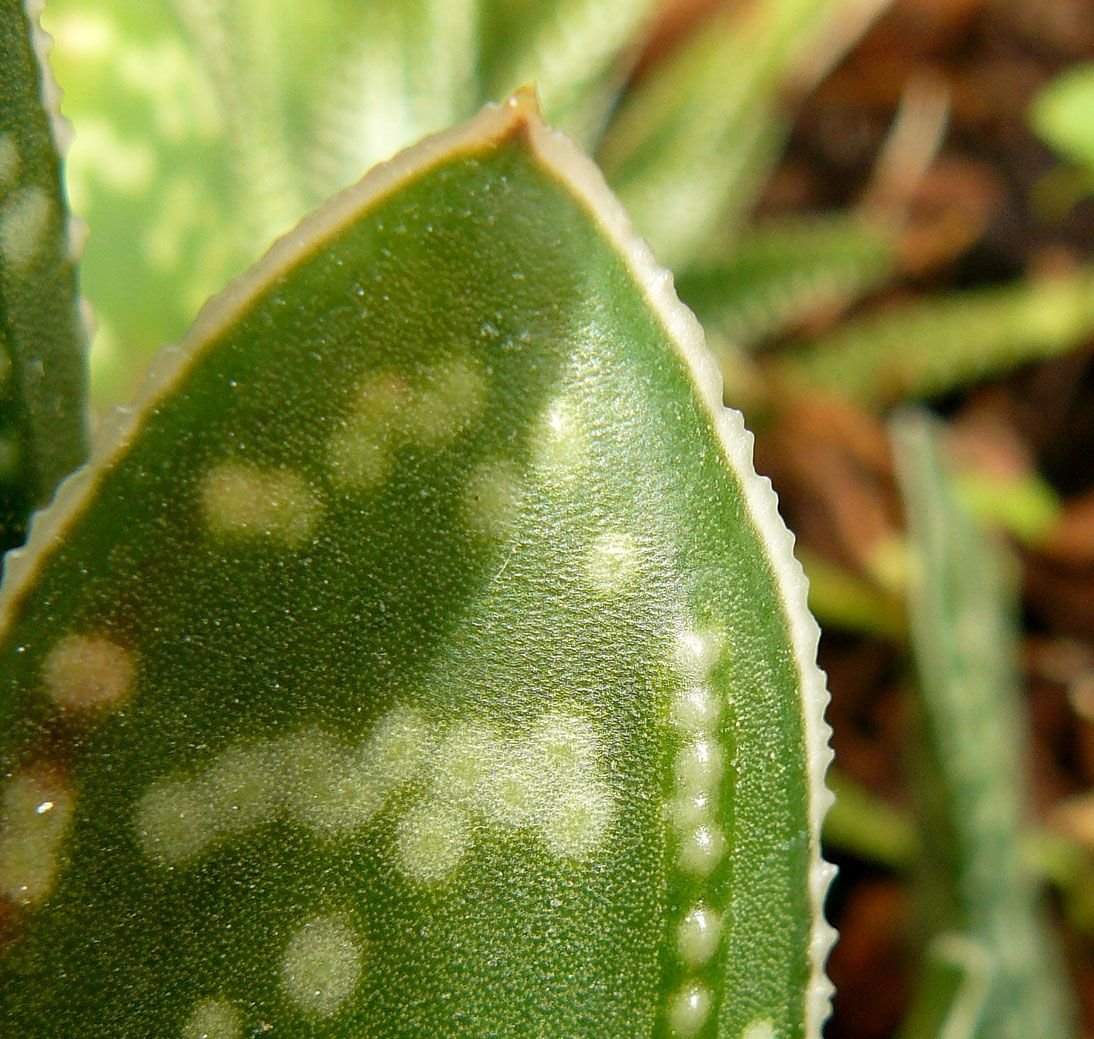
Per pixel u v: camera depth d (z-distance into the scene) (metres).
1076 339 0.27
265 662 0.08
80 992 0.08
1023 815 0.19
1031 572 0.26
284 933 0.08
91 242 0.16
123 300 0.16
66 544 0.08
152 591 0.08
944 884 0.15
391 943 0.08
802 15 0.22
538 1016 0.08
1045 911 0.21
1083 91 0.25
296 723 0.08
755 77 0.22
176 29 0.17
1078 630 0.25
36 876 0.08
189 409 0.08
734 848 0.08
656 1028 0.08
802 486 0.26
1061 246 0.29
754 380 0.24
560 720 0.08
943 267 0.29
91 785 0.08
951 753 0.15
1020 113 0.30
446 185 0.08
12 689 0.08
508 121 0.08
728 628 0.08
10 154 0.08
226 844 0.08
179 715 0.08
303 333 0.08
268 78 0.18
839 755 0.24
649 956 0.08
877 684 0.24
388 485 0.08
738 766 0.08
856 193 0.30
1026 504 0.25
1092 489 0.27
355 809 0.08
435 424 0.08
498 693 0.08
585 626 0.08
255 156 0.17
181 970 0.08
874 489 0.26
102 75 0.16
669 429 0.08
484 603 0.08
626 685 0.08
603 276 0.08
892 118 0.30
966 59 0.30
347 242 0.08
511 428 0.08
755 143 0.23
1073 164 0.29
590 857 0.08
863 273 0.23
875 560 0.24
